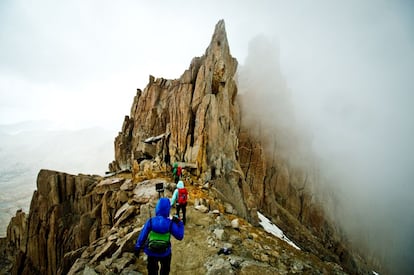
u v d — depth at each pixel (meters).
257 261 10.02
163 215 6.15
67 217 23.28
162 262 6.07
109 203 19.22
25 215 31.50
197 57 31.52
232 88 33.31
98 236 19.91
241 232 13.24
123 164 34.62
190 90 28.47
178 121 26.77
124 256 8.76
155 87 36.84
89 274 7.80
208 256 9.73
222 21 32.25
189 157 24.12
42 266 22.84
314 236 40.28
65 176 24.62
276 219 35.47
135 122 36.88
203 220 13.35
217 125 25.25
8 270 26.67
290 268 10.20
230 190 22.89
